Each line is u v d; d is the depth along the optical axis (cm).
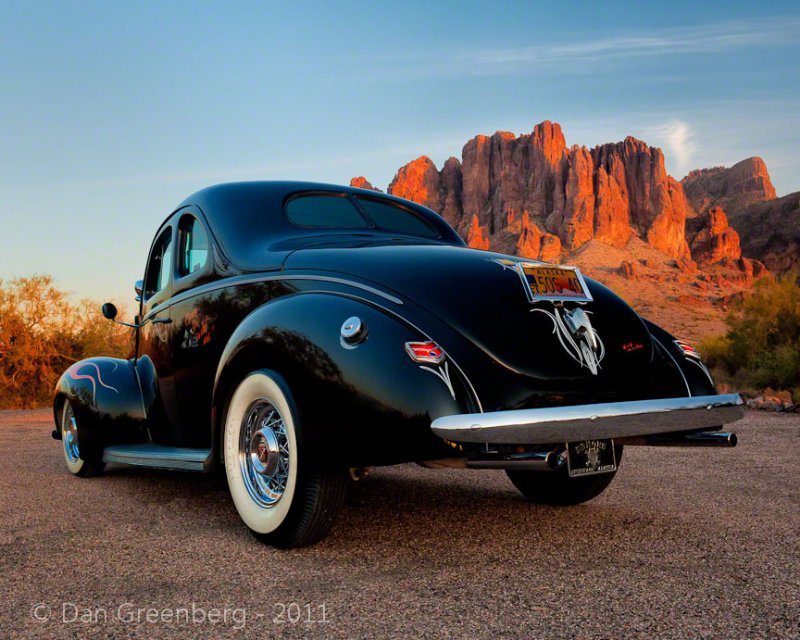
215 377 356
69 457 511
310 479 283
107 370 479
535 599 236
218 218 389
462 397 256
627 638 203
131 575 265
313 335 285
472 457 259
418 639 203
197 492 439
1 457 613
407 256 316
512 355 272
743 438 692
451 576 262
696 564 276
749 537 318
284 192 400
